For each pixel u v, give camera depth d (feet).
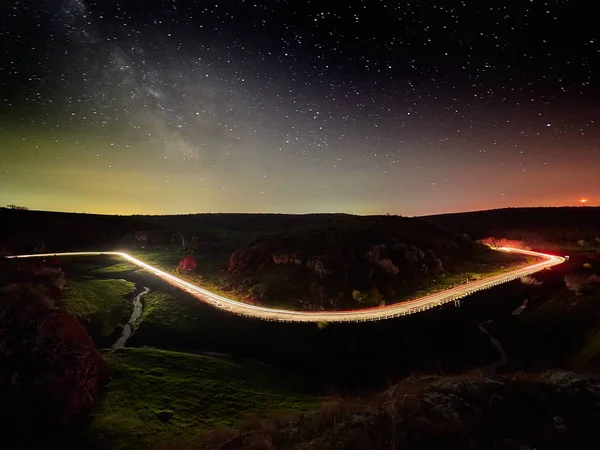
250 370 76.54
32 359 56.08
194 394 60.39
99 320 103.24
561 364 83.66
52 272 116.78
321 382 79.15
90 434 47.26
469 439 32.24
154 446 45.09
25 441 45.50
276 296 125.90
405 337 101.30
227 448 40.29
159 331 102.68
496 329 109.70
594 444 30.40
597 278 125.70
